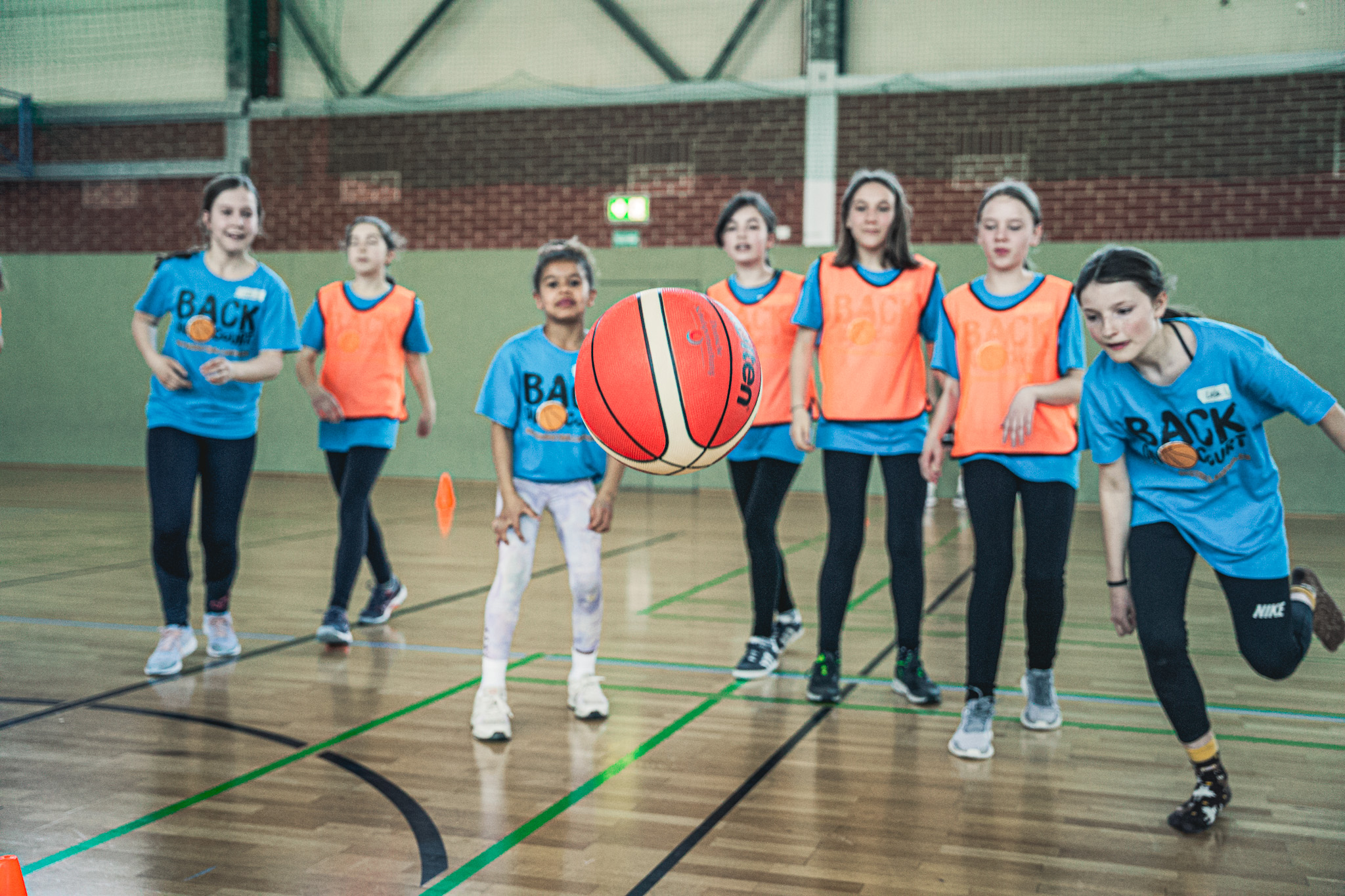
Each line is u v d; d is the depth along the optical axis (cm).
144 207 1049
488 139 993
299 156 1021
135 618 394
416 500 853
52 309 1074
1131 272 194
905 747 258
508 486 269
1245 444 203
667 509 834
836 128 920
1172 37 862
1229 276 858
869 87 912
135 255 1054
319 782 229
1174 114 862
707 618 414
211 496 328
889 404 294
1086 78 873
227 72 1020
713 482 977
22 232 1075
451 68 997
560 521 280
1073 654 359
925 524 748
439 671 327
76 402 1077
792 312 331
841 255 302
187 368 318
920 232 909
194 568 509
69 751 246
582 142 974
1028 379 261
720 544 631
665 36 955
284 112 1017
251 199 319
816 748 256
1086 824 210
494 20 985
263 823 205
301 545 589
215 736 260
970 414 266
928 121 904
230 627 345
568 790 226
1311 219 844
